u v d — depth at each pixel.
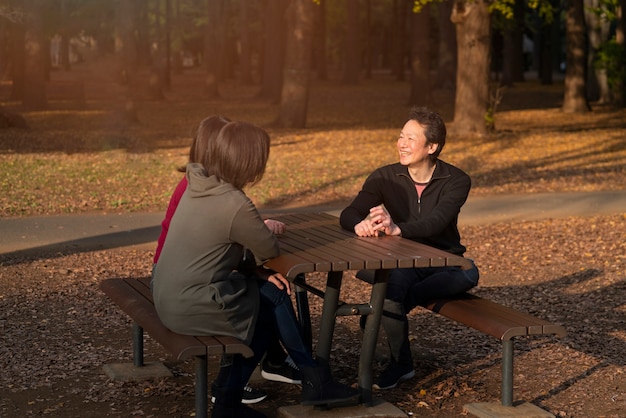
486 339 6.16
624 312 6.88
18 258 8.83
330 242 4.70
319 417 4.53
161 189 13.59
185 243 4.17
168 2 46.88
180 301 4.13
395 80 58.28
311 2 24.59
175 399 4.91
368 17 61.41
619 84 32.31
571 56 30.66
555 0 49.66
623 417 4.66
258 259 4.30
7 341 5.99
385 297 4.92
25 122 23.33
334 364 5.55
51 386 5.09
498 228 10.72
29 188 13.38
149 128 24.41
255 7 59.62
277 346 5.19
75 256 8.96
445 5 42.44
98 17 45.91
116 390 5.04
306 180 14.60
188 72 75.94
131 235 10.10
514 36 54.78
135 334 5.38
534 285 7.87
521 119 27.92
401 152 5.13
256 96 39.66
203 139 4.38
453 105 33.91
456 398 4.95
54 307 6.95
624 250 9.31
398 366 5.12
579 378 5.30
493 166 16.69
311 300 7.31
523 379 5.29
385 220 4.87
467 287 5.02
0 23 32.62
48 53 47.94
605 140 21.14
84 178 14.56
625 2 31.84
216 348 4.01
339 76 66.12
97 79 54.62
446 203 5.07
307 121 27.34
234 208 4.12
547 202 12.59
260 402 4.88
